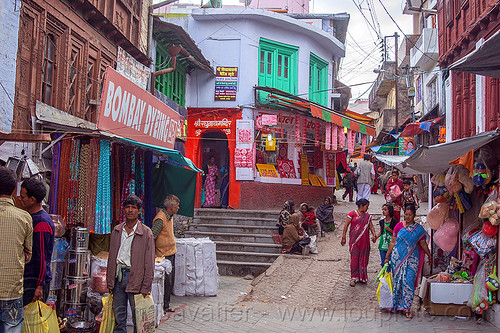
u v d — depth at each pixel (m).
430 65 20.56
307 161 16.86
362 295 8.15
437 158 7.38
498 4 7.23
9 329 4.05
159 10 17.00
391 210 8.56
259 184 14.93
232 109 15.04
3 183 4.18
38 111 6.72
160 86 12.65
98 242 7.06
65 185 6.12
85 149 6.23
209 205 15.14
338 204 18.16
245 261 10.78
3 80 5.91
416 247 7.23
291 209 11.76
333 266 9.83
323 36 17.20
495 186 6.82
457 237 8.37
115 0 9.41
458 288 7.00
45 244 4.57
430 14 20.50
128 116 7.02
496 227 6.59
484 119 8.09
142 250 5.30
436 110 18.84
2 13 5.91
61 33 7.64
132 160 7.30
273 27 15.95
